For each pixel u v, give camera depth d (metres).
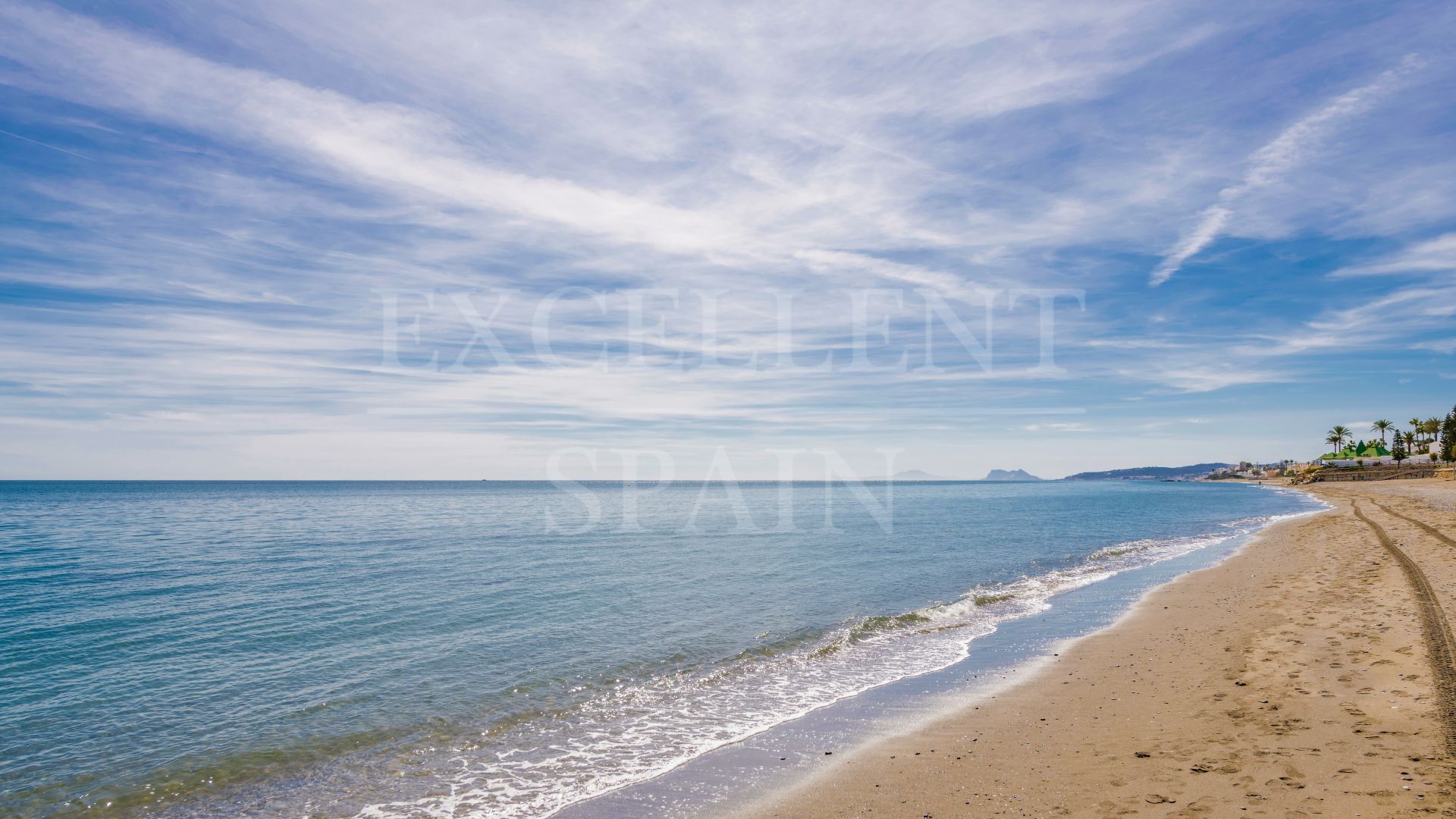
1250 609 16.59
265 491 171.25
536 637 16.73
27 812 8.63
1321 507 66.38
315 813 8.41
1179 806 6.83
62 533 46.09
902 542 38.91
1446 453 125.00
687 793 8.42
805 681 13.11
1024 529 48.72
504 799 8.57
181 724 11.35
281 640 16.66
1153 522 54.94
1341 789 6.72
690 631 17.28
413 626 17.91
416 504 93.44
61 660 15.20
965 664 13.89
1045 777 8.04
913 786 8.11
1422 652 10.84
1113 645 14.54
